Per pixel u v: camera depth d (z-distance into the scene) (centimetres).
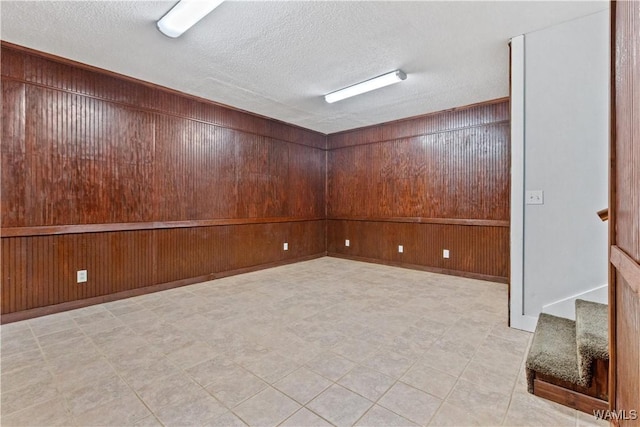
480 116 415
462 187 433
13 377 183
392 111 448
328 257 588
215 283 399
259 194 479
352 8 213
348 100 401
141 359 204
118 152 330
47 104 284
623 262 99
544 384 166
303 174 552
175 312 291
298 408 158
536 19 226
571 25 228
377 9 215
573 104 229
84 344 225
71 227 299
